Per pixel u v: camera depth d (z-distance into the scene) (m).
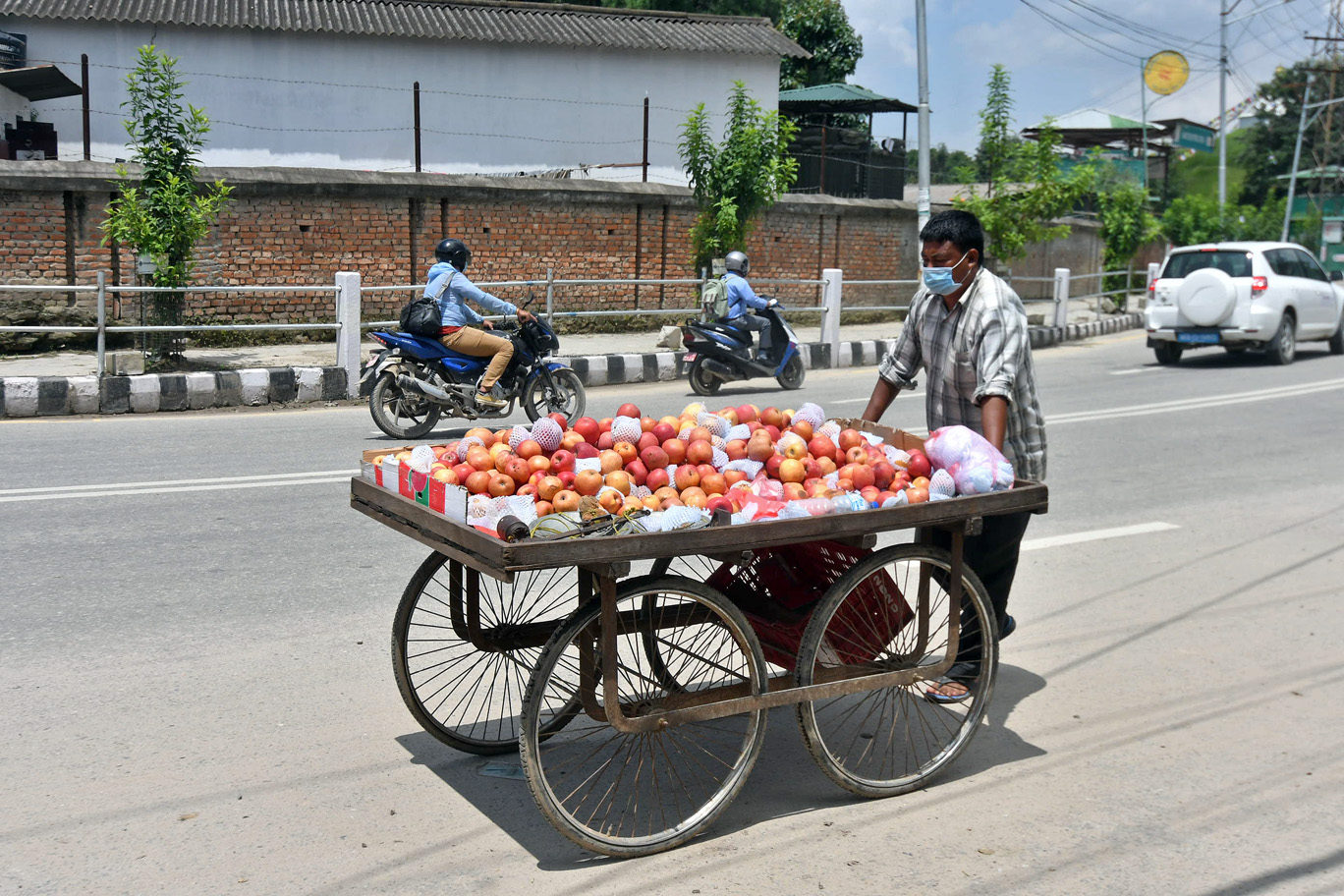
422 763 3.95
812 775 3.95
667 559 3.94
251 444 9.40
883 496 3.67
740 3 33.12
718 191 17.00
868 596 3.90
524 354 10.32
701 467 3.71
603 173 22.48
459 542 3.23
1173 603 5.89
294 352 14.41
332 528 6.86
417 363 9.88
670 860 3.35
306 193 15.35
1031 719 4.45
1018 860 3.37
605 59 22.23
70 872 3.18
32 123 17.81
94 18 18.50
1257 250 16.42
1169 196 38.25
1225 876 3.29
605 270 17.98
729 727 4.32
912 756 4.07
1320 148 49.62
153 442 9.39
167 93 12.34
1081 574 6.38
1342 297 18.08
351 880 3.18
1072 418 11.69
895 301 22.09
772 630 3.91
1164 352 16.75
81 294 14.05
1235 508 7.95
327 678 4.63
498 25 21.59
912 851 3.42
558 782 3.84
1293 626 5.56
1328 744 4.23
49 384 10.77
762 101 23.50
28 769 3.79
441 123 21.27
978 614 3.95
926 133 16.94
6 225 13.61
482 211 16.80
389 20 20.72
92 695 4.40
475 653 4.92
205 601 5.49
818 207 20.34
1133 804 3.74
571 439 3.76
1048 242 25.78
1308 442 10.50
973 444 3.88
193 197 12.77
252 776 3.79
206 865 3.24
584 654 3.36
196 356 13.73
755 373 13.20
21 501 7.25
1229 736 4.30
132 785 3.71
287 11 20.31
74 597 5.48
